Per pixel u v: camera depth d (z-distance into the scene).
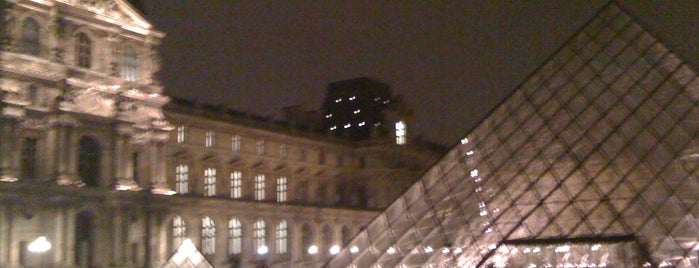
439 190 62.56
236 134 128.38
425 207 61.91
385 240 61.69
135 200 102.69
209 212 116.44
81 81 96.69
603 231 51.19
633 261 48.34
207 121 121.81
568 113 61.34
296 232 134.00
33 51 93.38
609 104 60.34
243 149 129.88
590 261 50.25
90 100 97.81
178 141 117.44
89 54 100.06
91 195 97.00
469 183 61.47
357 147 160.25
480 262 52.50
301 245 135.25
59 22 95.50
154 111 107.38
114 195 99.38
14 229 88.81
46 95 93.81
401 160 161.88
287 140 139.88
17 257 88.81
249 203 124.06
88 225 98.94
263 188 134.50
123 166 101.69
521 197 57.25
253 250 125.19
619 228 51.00
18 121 90.50
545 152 59.47
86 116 97.38
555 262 51.41
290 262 132.38
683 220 49.84
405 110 166.25
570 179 56.09
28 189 90.06
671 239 49.06
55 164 93.44
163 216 107.38
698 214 50.00
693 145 54.41
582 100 61.69
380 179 158.88
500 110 64.88
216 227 118.12
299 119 161.62
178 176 118.00
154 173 106.12
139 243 103.06
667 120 56.88
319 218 139.50
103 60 100.94
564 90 63.31
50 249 92.25
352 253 62.38
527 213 55.47
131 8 104.31
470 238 57.28
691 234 49.00
